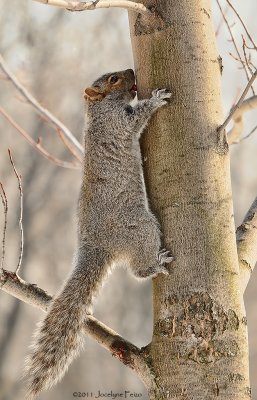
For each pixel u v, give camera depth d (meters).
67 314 9.94
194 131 8.66
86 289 10.16
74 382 34.69
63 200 39.34
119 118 10.79
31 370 9.63
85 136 11.17
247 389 8.24
